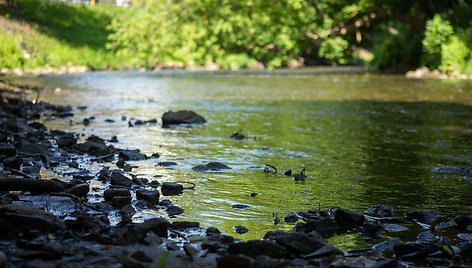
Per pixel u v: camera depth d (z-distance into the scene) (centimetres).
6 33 2947
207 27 3161
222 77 2869
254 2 3000
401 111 1535
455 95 1981
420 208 637
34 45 3056
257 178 771
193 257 457
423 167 852
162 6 3319
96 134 1115
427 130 1215
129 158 877
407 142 1067
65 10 3612
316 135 1144
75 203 612
